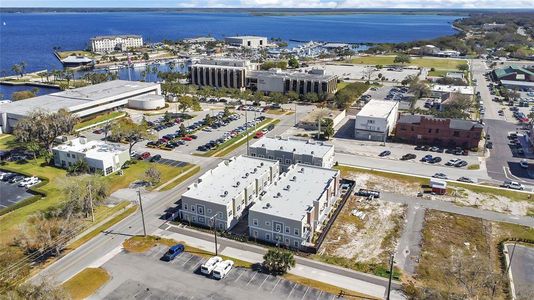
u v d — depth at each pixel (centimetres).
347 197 10469
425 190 10944
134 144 14325
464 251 8250
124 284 7338
